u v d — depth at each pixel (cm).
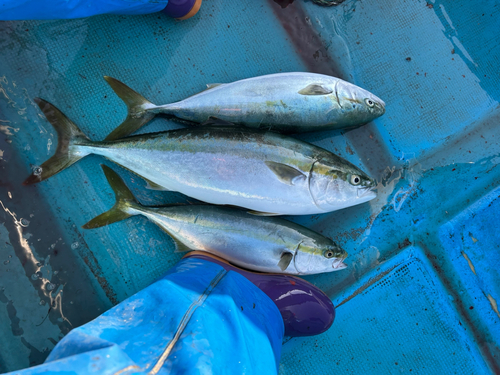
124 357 38
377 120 75
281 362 73
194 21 73
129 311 52
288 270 70
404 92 76
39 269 71
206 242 68
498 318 75
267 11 74
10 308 70
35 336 70
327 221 75
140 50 72
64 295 71
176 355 44
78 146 68
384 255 75
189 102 68
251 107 67
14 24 70
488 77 76
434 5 76
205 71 74
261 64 74
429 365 74
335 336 74
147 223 73
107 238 72
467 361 74
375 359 73
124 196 69
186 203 73
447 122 76
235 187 65
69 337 42
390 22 76
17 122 71
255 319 57
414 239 75
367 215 75
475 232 75
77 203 72
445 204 76
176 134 65
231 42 74
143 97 69
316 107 68
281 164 64
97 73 72
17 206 71
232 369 46
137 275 72
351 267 75
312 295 70
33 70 71
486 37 76
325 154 67
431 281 75
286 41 75
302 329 70
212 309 52
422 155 76
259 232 68
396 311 75
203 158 64
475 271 75
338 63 75
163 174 66
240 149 64
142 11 67
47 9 58
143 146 65
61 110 71
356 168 68
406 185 76
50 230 71
